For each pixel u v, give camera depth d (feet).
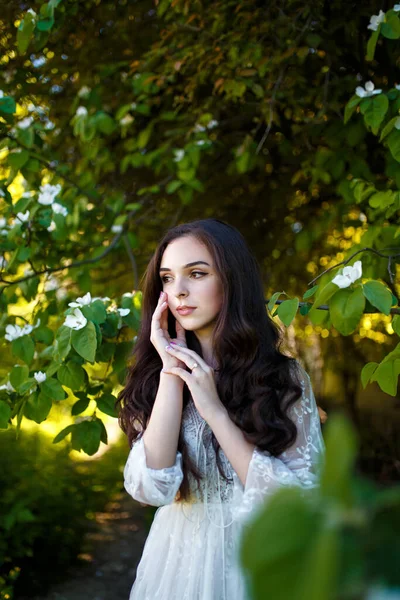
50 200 8.49
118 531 14.88
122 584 11.69
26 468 13.19
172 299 5.51
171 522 5.40
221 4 9.45
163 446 5.01
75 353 6.56
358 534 1.06
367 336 14.19
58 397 6.42
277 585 1.06
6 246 8.30
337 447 1.10
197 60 10.11
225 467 5.13
